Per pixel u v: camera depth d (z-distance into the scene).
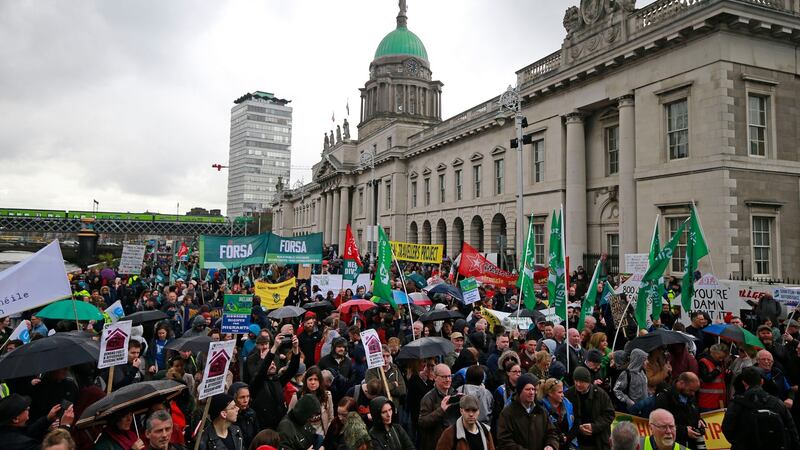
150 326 13.62
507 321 13.52
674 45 25.97
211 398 6.59
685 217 25.36
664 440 5.79
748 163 23.98
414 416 8.72
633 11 28.11
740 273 23.36
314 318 13.04
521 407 7.06
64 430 4.93
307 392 7.73
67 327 12.45
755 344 9.55
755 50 24.59
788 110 25.30
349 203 77.06
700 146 24.66
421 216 56.16
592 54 30.41
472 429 6.58
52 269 9.98
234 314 11.32
